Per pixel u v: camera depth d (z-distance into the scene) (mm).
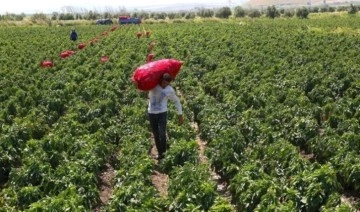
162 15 143125
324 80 26781
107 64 35469
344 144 16609
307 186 13117
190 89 27797
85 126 20078
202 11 143875
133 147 16812
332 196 12352
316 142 17484
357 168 14648
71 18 145500
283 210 11469
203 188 12805
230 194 15234
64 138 17359
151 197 13023
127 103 25984
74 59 39500
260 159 16531
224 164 15625
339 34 60250
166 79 17359
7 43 54281
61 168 14602
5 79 29656
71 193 12914
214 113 21328
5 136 17469
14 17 139625
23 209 12984
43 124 21172
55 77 30828
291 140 18828
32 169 14531
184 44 49156
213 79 30109
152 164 15547
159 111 17766
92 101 25000
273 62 35500
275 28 75188
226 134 17344
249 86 26250
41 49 49031
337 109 21172
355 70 30328
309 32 63750
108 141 18922
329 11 144250
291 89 24766
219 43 48375
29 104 24219
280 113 20266
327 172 13070
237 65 34812
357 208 14453
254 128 18844
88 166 15500
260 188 12812
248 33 61625
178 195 12992
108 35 67188
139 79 17391
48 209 11844
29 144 16875
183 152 16266
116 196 13094
